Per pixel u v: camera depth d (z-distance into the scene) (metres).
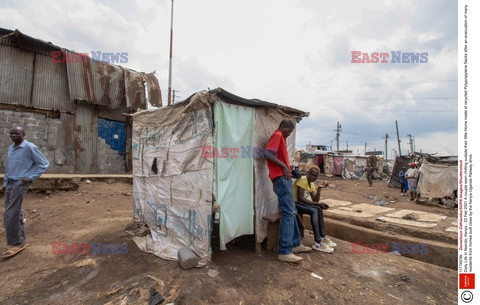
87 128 10.68
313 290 2.77
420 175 10.00
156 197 3.92
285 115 4.29
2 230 4.46
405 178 11.52
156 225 3.87
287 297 2.62
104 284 2.74
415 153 12.59
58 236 4.24
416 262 3.78
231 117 3.34
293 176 4.39
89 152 10.71
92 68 10.57
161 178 3.81
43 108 9.59
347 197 10.95
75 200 6.79
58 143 9.94
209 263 3.07
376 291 2.88
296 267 3.24
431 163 9.99
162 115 3.87
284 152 3.50
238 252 3.59
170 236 3.56
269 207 3.89
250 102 3.48
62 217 5.37
